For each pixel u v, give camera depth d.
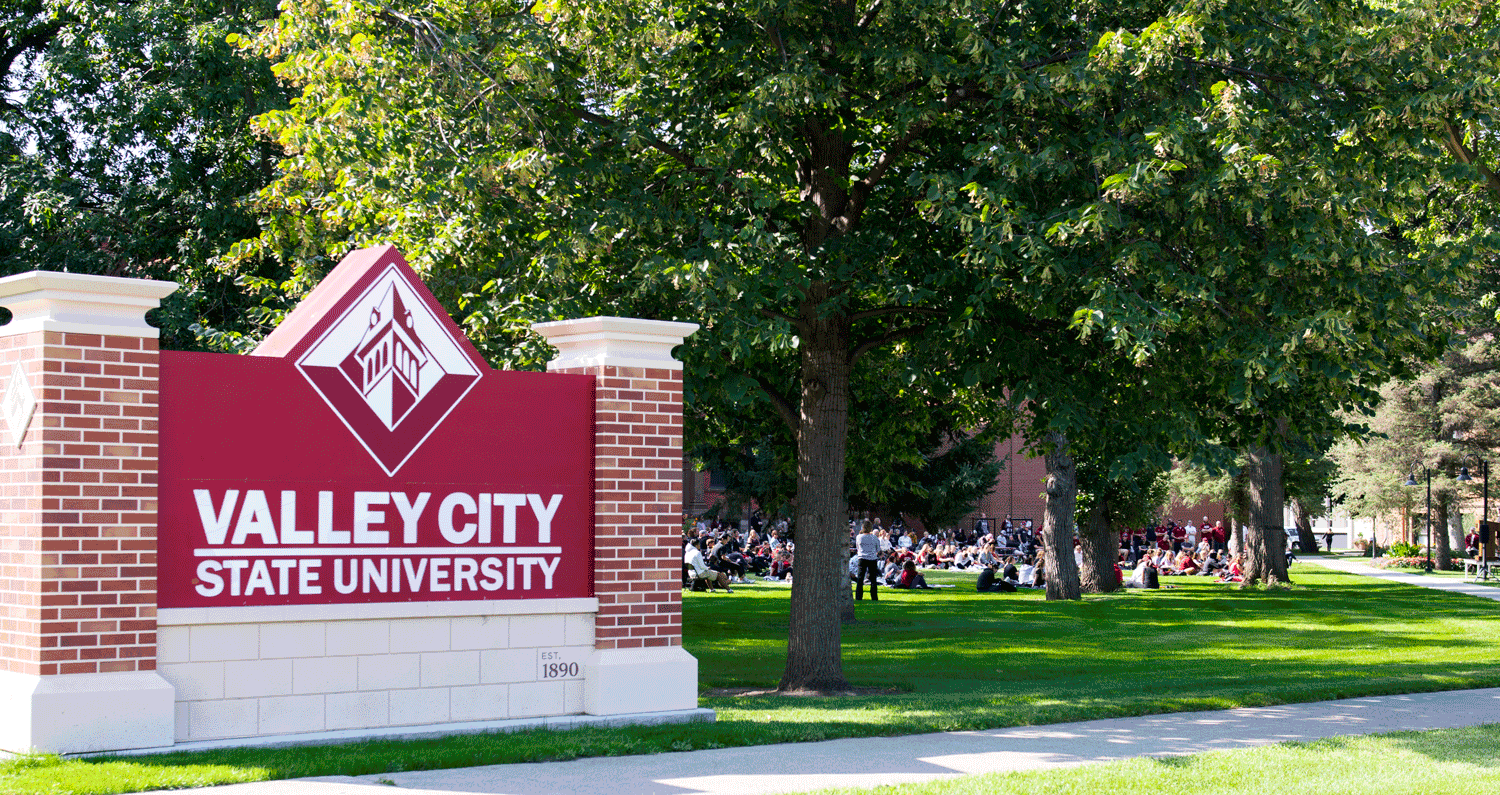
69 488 7.45
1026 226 10.87
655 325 9.64
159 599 7.75
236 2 18.95
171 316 17.42
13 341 7.68
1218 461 12.31
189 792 6.70
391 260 8.71
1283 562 33.44
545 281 11.94
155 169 19.67
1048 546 29.14
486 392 9.02
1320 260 10.79
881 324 15.27
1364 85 11.59
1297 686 13.01
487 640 8.89
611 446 9.43
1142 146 10.82
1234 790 7.40
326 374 8.39
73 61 19.44
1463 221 17.23
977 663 16.86
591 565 9.34
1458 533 55.94
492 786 7.08
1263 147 11.23
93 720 7.39
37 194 18.77
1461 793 7.38
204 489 7.93
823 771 7.77
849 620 23.00
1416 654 17.66
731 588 32.06
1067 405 12.12
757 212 12.55
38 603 7.33
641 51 12.38
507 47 12.15
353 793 6.77
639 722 9.20
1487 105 11.56
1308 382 12.56
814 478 13.85
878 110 13.05
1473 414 42.94
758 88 11.67
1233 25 11.64
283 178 13.06
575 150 12.41
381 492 8.52
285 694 8.11
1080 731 9.84
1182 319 11.90
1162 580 38.50
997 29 12.43
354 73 12.27
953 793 7.09
